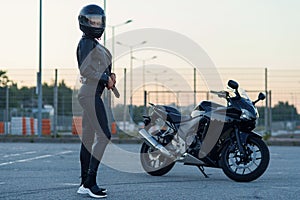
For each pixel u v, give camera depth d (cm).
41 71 3084
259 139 1086
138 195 884
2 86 3556
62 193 902
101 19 889
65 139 2927
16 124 3600
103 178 1123
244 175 1071
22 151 2006
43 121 3722
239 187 990
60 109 3275
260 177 1155
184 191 934
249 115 1075
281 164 1463
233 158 1123
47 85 3322
